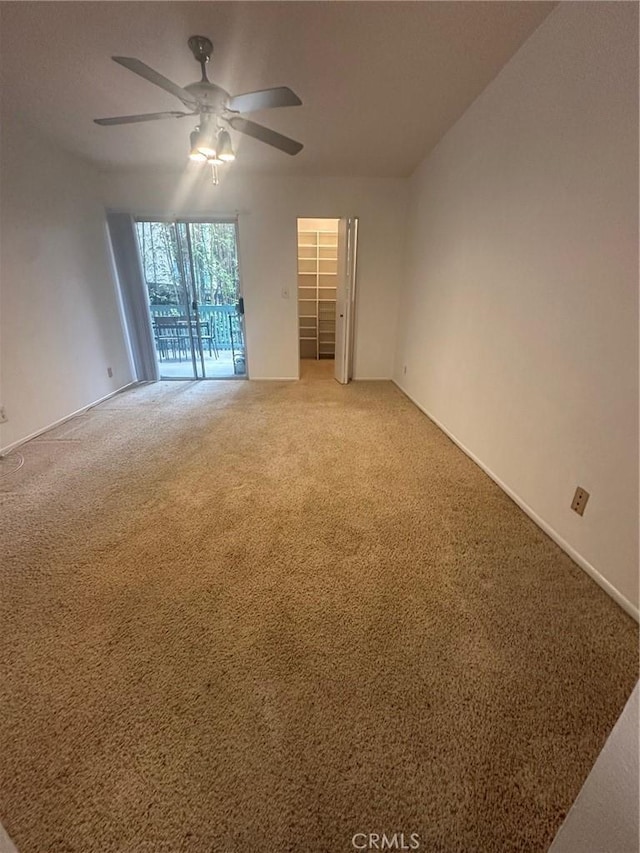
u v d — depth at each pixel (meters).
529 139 1.88
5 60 2.00
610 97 1.38
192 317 4.67
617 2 1.32
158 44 1.86
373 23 1.71
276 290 4.54
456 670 1.19
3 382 2.72
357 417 3.52
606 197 1.42
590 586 1.53
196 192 4.12
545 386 1.83
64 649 1.26
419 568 1.62
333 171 3.88
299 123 2.74
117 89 2.29
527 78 1.87
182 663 1.21
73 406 3.50
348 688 1.14
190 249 4.38
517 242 2.02
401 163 3.63
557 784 0.92
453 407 2.96
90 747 0.99
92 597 1.47
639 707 0.49
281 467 2.53
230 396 4.16
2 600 1.45
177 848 0.81
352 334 4.71
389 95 2.36
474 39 1.83
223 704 1.09
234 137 3.02
